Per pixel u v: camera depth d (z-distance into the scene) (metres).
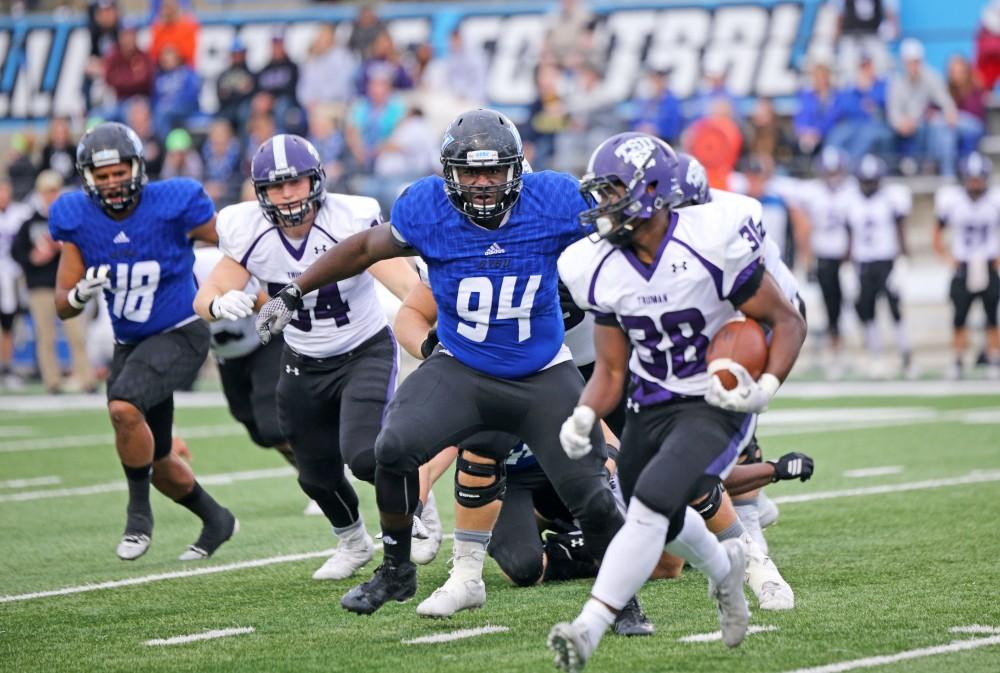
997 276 45.91
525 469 19.12
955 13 60.31
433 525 20.20
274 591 19.17
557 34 58.78
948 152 54.47
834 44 59.00
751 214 14.63
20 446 36.06
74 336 49.06
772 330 14.63
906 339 47.53
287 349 19.58
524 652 15.31
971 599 17.38
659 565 19.03
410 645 15.81
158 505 27.44
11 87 71.69
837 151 47.38
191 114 60.94
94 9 64.75
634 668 14.45
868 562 19.84
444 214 16.36
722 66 62.09
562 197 16.42
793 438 34.06
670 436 14.64
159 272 21.30
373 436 18.52
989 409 38.56
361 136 55.03
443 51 65.38
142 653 15.80
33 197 52.66
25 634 16.92
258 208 19.39
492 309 16.27
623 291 14.58
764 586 17.17
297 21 67.62
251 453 34.22
